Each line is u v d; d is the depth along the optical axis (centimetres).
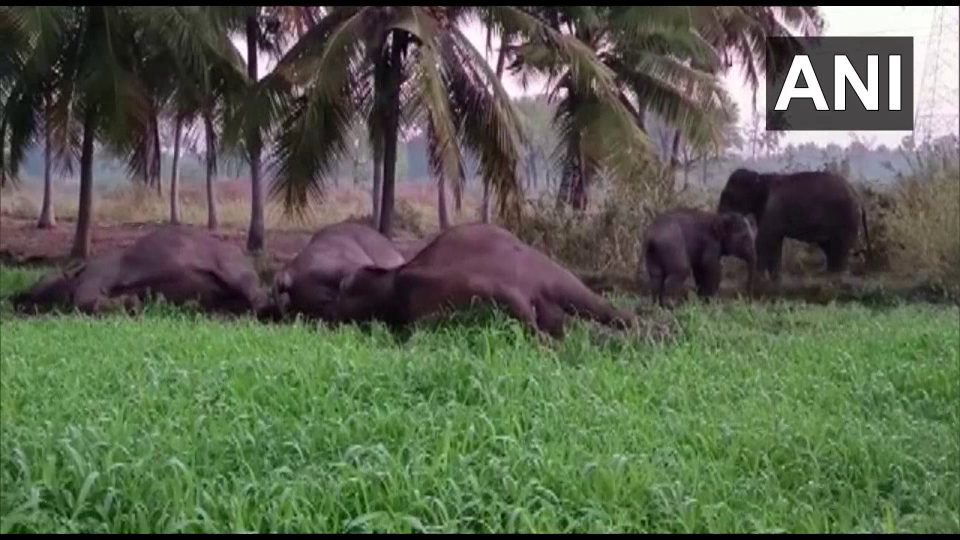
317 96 1358
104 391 686
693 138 1652
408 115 1398
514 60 1727
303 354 782
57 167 2120
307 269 1122
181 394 669
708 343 941
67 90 1611
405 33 1441
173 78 1764
